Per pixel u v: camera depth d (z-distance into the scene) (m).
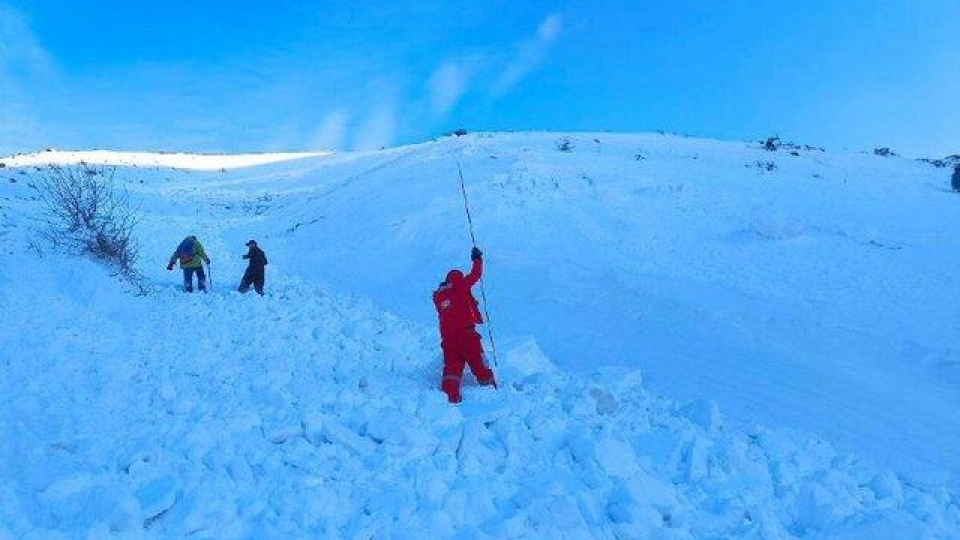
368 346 10.12
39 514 4.37
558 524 4.63
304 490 4.89
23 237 15.21
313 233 26.88
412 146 52.28
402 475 5.38
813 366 10.58
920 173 37.31
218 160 60.94
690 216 23.67
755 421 8.09
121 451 5.48
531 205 25.09
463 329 7.70
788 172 32.66
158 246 21.58
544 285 16.25
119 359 8.34
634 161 33.81
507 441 6.05
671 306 14.04
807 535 5.02
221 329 11.02
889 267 17.44
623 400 8.08
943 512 5.71
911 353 11.47
